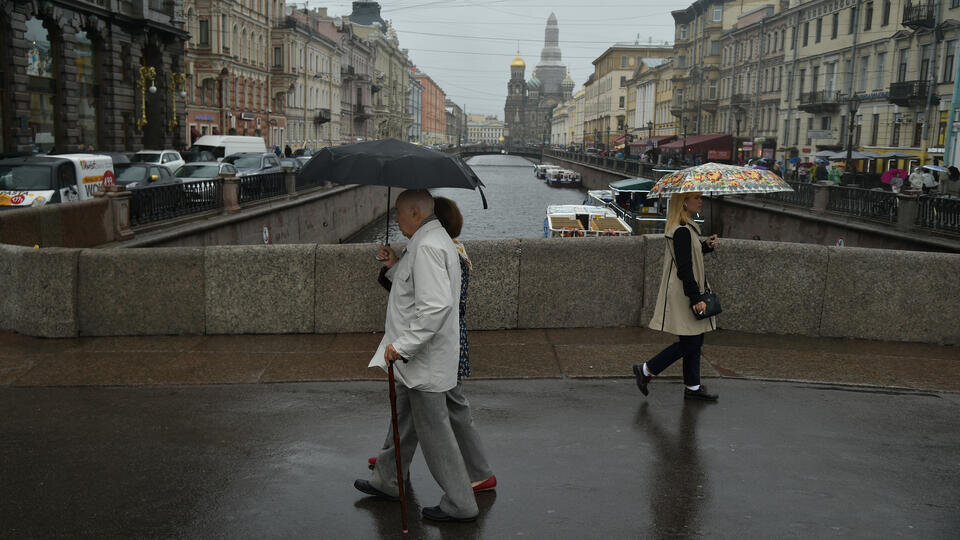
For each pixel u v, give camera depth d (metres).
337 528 3.77
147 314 7.44
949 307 7.42
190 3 46.06
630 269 7.86
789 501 4.08
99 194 14.16
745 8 65.00
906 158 36.00
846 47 42.62
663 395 5.86
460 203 54.75
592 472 4.45
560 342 7.29
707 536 3.70
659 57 118.81
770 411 5.52
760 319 7.72
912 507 4.03
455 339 3.78
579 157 85.94
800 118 49.22
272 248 7.47
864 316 7.56
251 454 4.66
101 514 3.86
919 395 5.93
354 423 5.21
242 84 53.88
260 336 7.47
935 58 34.09
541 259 7.77
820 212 23.28
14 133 26.97
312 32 68.94
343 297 7.54
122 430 5.03
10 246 7.47
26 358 6.62
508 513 3.94
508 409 5.51
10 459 4.53
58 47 30.11
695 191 5.37
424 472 4.48
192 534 3.68
